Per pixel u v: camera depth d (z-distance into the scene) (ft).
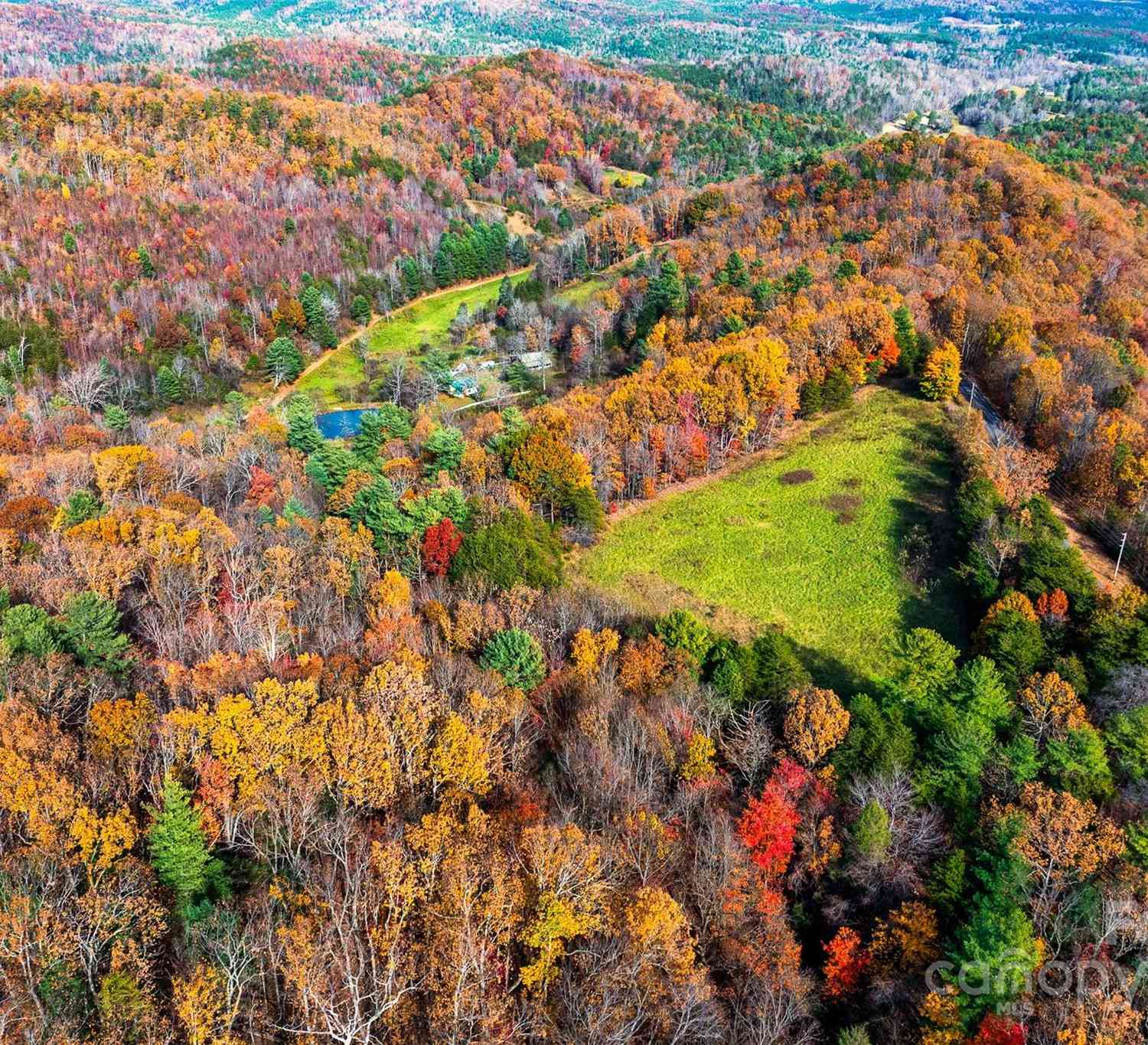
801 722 211.82
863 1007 168.35
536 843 164.55
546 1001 154.10
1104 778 199.82
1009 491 316.60
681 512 353.51
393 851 163.84
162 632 236.43
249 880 169.89
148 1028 137.39
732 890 176.96
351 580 272.31
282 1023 144.66
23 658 205.67
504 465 343.67
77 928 147.23
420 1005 147.43
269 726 187.01
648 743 208.23
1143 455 317.42
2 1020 133.28
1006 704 220.23
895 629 281.54
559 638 254.88
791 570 314.76
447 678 222.28
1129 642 233.76
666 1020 151.64
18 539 272.31
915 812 197.67
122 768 185.78
